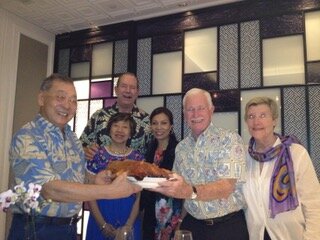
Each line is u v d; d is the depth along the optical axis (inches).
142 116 102.7
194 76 121.0
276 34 109.3
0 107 123.5
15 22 130.7
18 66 132.7
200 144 64.4
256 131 64.3
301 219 61.2
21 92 133.8
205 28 121.1
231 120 113.0
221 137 62.6
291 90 105.4
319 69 102.7
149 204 89.5
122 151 88.4
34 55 140.7
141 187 49.7
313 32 104.6
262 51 110.9
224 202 62.6
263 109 64.5
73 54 147.5
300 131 102.8
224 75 116.0
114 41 138.3
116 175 50.5
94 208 83.0
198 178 64.4
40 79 143.6
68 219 55.0
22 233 49.4
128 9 124.8
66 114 55.4
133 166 51.2
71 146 58.8
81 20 135.3
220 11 118.6
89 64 143.3
